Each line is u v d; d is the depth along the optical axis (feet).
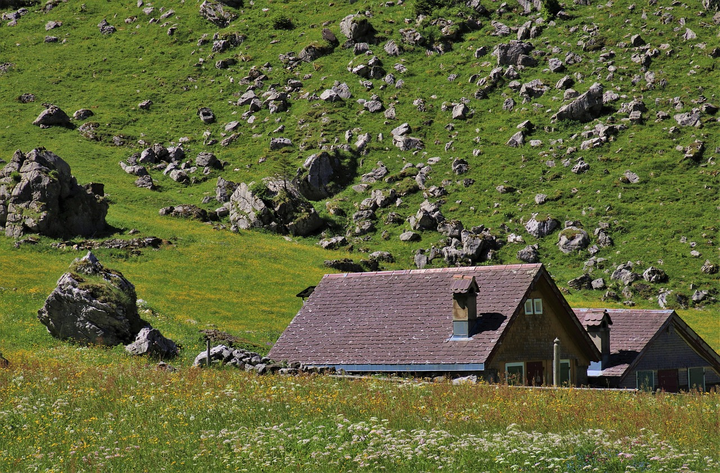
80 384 121.80
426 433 89.10
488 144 590.14
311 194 545.44
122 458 81.46
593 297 417.28
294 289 365.20
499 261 467.11
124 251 375.45
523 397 118.83
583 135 583.99
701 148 552.41
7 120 614.75
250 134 619.67
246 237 448.65
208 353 163.43
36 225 375.25
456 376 154.10
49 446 86.22
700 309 403.75
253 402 108.78
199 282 355.15
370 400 111.65
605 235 476.13
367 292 186.19
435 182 552.00
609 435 94.73
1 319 225.76
